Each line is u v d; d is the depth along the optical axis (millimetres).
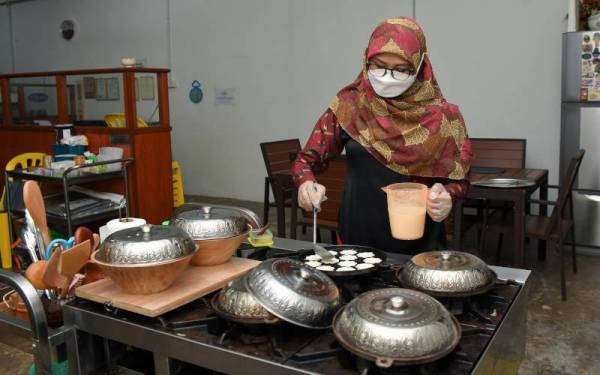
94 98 7352
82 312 1194
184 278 1266
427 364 869
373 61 1566
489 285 1135
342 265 1334
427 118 1603
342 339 901
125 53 7031
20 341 1279
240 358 973
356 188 1741
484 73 4848
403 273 1199
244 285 1043
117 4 6965
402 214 1373
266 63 6020
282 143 4555
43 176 3656
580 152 3271
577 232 4094
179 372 1137
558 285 3494
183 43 6562
